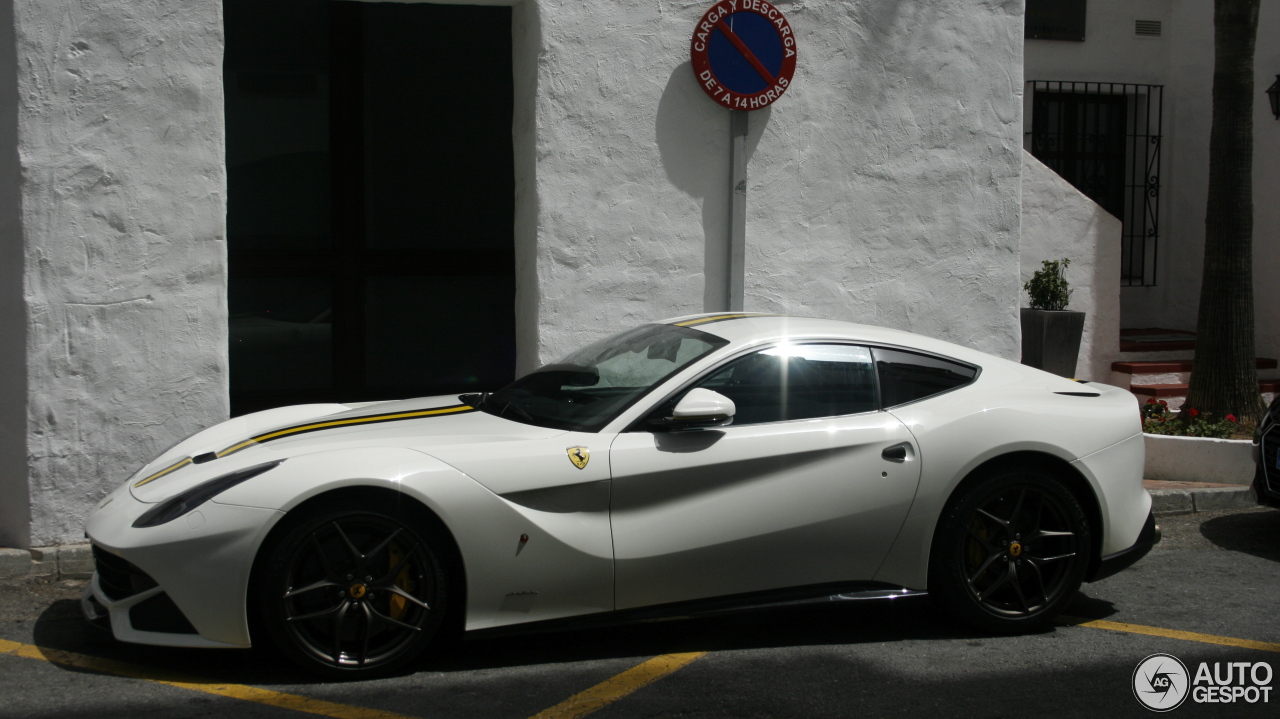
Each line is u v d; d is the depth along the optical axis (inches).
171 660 161.5
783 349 177.3
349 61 296.7
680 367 173.3
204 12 225.3
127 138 221.0
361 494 149.9
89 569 214.1
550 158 255.3
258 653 163.8
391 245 303.7
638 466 160.7
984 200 289.4
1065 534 177.6
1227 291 328.2
